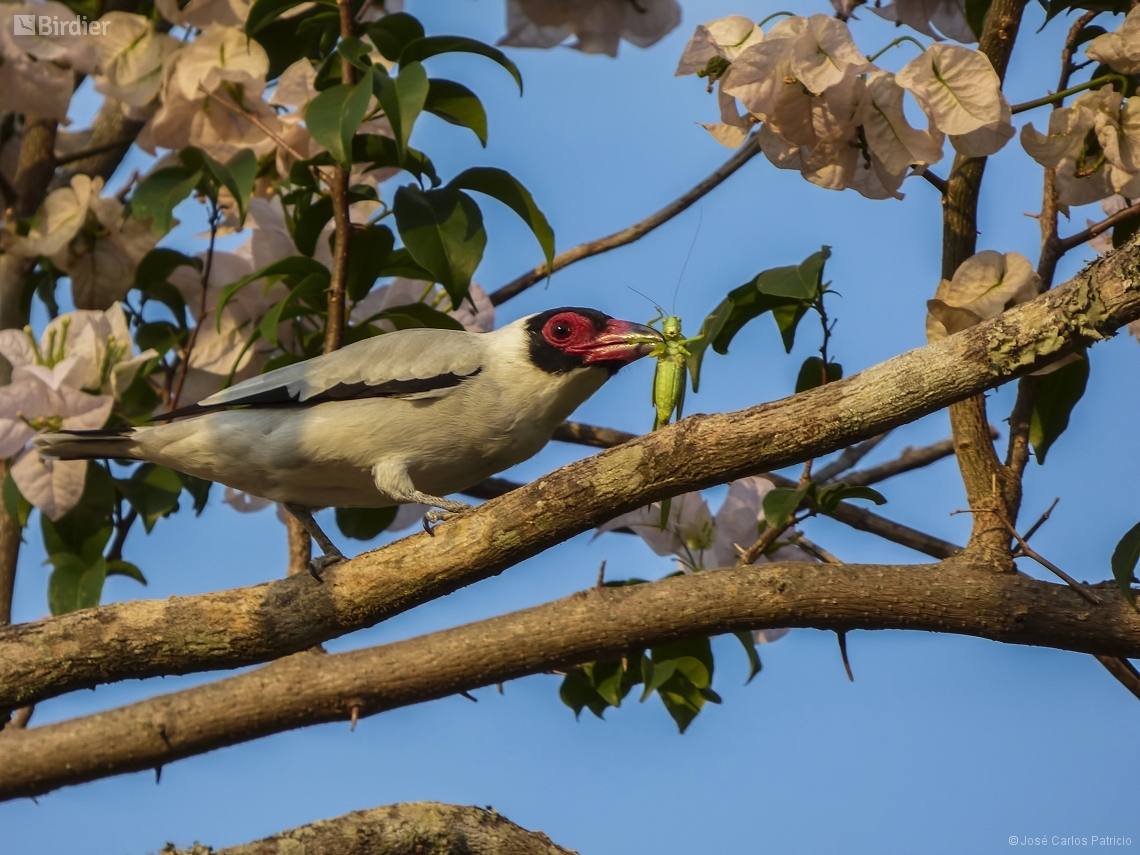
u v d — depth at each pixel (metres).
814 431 6.61
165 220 10.21
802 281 9.02
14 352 10.30
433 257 9.33
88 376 10.30
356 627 7.62
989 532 7.91
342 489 9.28
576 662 7.79
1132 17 8.24
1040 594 7.56
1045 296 6.45
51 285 11.81
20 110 10.84
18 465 9.74
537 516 7.06
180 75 10.37
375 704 7.75
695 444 6.75
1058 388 8.80
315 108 8.98
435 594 7.45
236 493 11.79
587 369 9.20
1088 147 8.41
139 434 9.00
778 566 7.76
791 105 7.96
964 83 7.71
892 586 7.60
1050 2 9.27
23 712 8.90
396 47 9.90
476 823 7.39
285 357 10.18
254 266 11.06
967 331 6.56
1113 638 7.48
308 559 9.85
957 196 9.12
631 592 7.80
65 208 11.01
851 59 7.66
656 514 10.05
